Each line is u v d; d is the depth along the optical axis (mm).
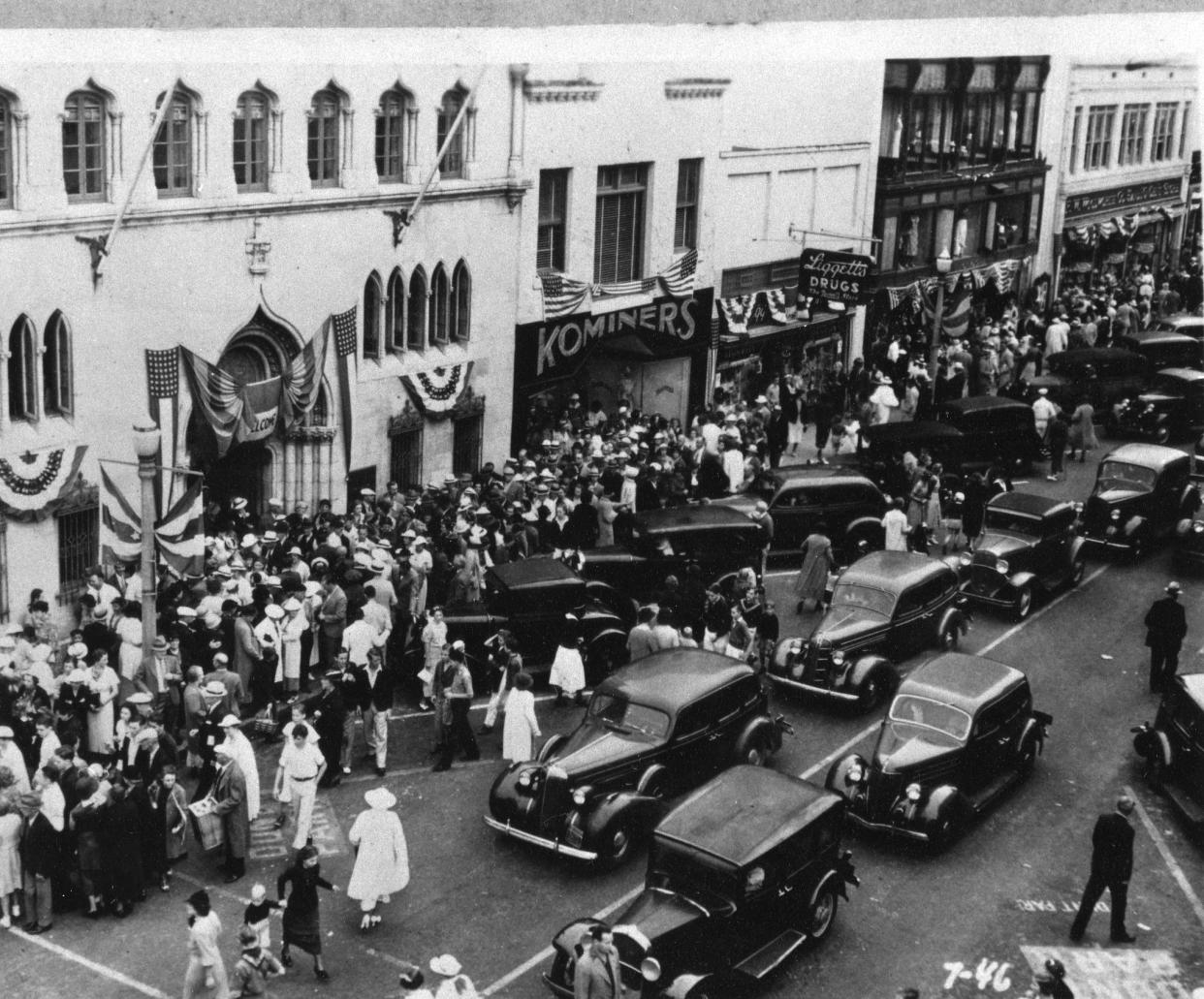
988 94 46438
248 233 24547
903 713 18359
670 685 18172
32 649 19141
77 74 21109
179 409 23891
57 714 18125
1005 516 27016
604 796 16906
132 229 22484
